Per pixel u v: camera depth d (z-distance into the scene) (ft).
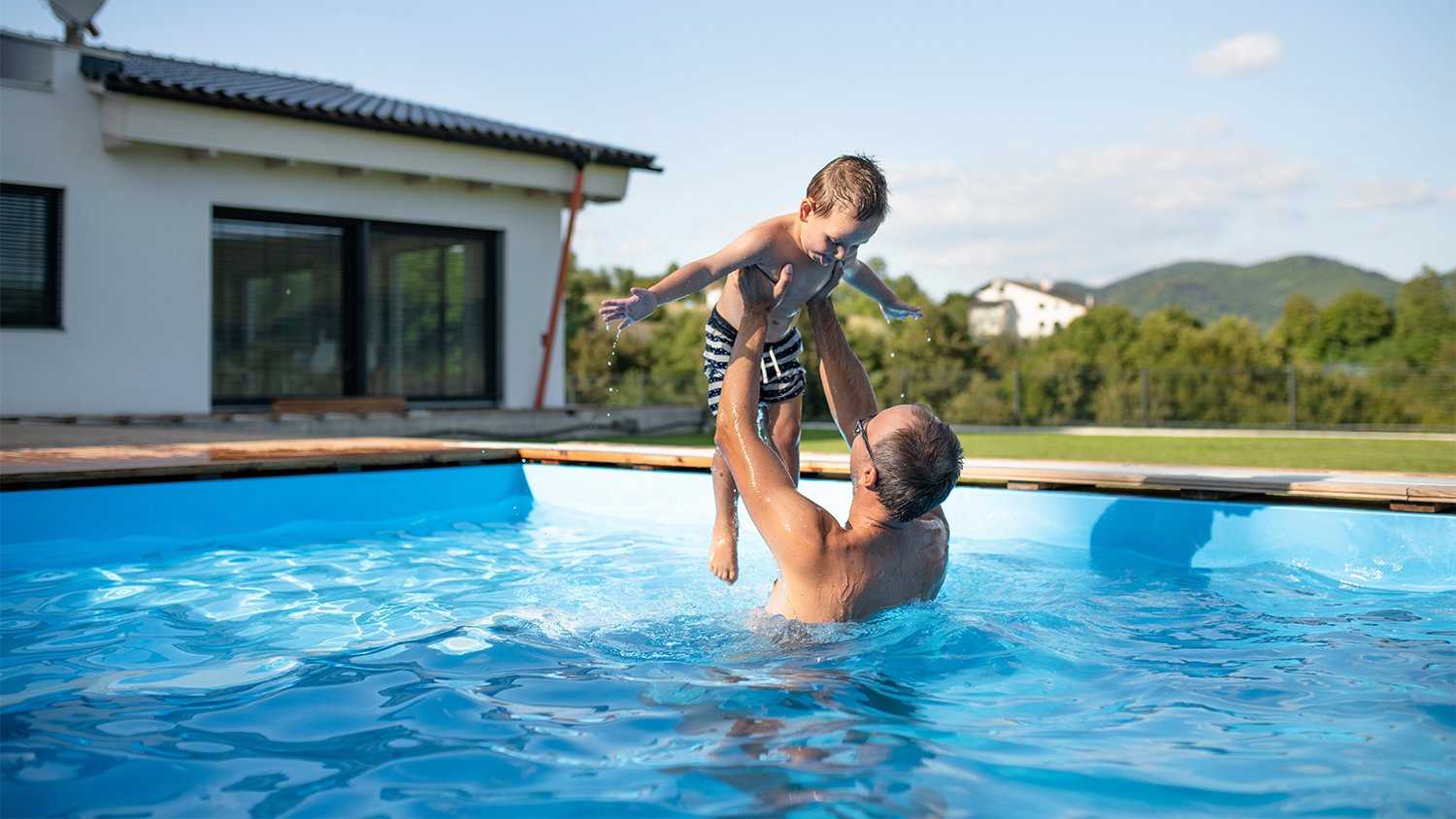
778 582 9.08
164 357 32.78
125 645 9.40
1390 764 5.87
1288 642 9.02
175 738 6.70
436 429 35.40
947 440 8.23
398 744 6.50
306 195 35.35
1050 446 35.70
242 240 34.65
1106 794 5.44
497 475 19.54
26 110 30.17
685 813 5.29
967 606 10.27
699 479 17.67
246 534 16.38
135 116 30.37
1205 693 7.41
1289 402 55.01
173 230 32.83
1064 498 14.90
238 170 33.99
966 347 84.89
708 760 6.07
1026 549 14.38
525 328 41.04
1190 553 13.89
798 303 10.28
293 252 35.78
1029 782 5.63
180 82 32.71
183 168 32.91
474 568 13.38
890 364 63.46
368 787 5.80
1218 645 8.90
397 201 37.42
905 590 8.77
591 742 6.44
